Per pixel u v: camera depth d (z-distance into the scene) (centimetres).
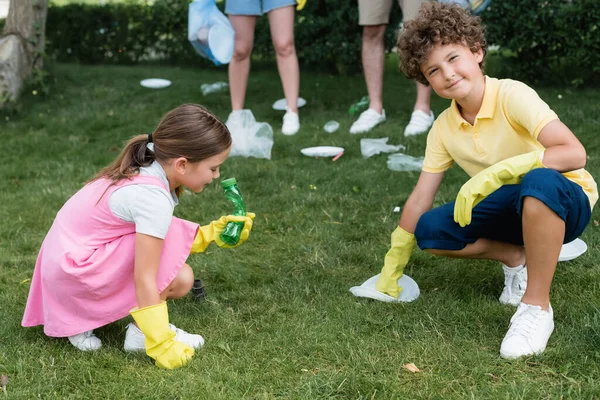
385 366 224
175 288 243
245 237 254
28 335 251
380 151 474
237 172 445
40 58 674
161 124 230
